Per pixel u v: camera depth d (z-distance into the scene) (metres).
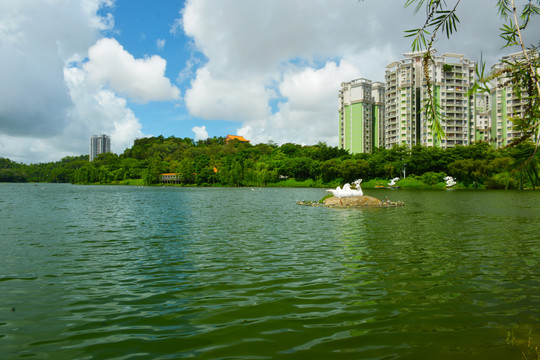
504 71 3.93
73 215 28.64
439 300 8.34
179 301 8.34
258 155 163.50
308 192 77.56
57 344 6.19
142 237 17.55
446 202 41.72
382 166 104.69
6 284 9.72
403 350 5.95
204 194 69.44
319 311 7.68
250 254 13.48
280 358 5.67
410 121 128.25
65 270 11.22
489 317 7.33
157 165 158.62
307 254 13.45
